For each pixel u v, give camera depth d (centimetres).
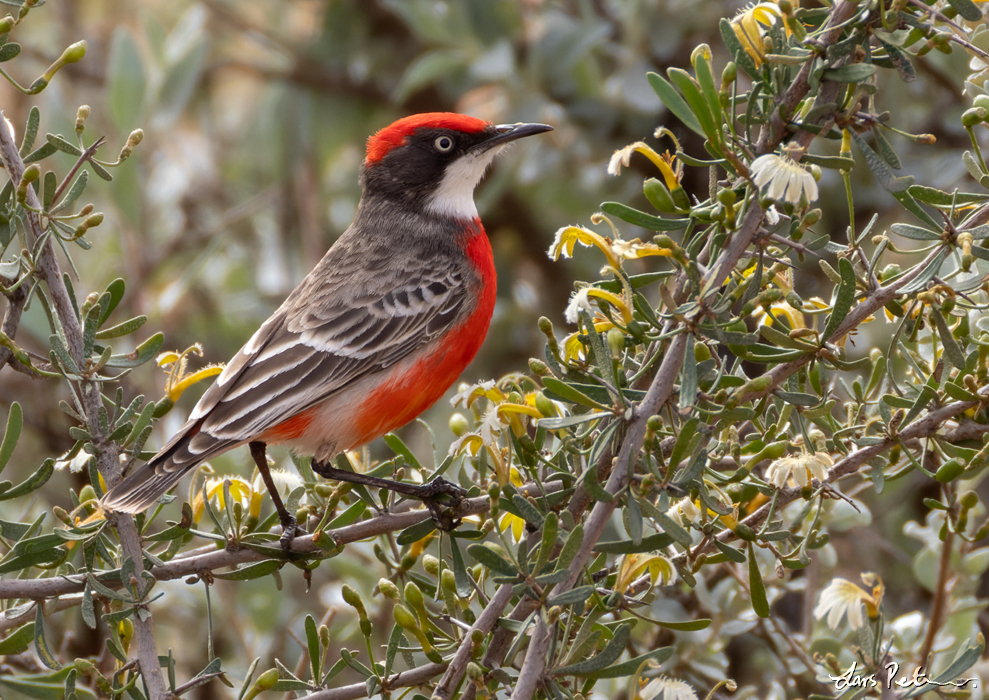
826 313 779
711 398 600
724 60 1432
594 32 1387
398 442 796
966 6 604
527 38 1503
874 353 777
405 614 662
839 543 1218
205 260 1424
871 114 617
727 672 1163
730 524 653
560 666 595
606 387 600
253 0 1723
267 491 954
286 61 1622
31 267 737
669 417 638
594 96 1434
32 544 707
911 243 1330
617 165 664
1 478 1352
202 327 1537
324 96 1587
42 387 1412
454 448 761
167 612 1228
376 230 1111
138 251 1491
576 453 639
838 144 1343
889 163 600
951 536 878
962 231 641
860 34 608
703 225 722
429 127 1132
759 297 596
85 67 1688
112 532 824
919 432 682
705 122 595
